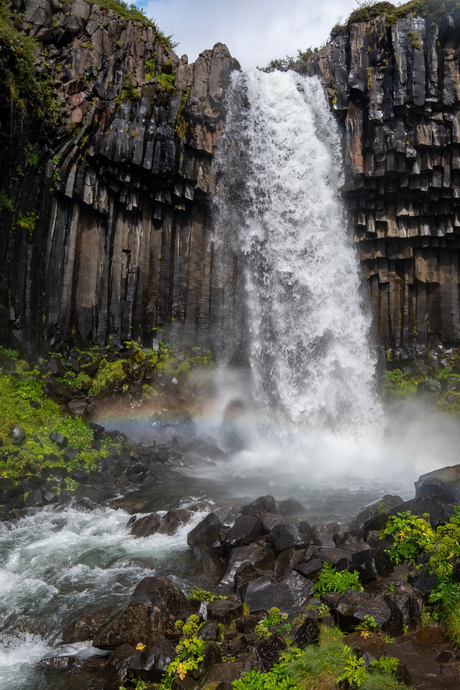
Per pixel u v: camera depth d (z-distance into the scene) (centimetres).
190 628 569
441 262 2111
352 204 2103
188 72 2009
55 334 1669
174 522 962
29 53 1561
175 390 1855
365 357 2131
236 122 2108
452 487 920
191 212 2103
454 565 604
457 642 508
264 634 555
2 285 1471
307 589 646
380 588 618
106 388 1691
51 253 1664
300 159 2116
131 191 1911
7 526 972
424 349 2098
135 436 1642
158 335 2009
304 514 1034
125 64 1848
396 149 1928
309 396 2091
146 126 1866
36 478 1155
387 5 1997
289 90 2123
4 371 1439
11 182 1490
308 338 2112
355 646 496
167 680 492
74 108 1692
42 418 1380
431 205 2041
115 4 1934
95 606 686
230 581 726
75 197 1716
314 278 2114
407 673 446
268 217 2150
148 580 645
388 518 829
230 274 2156
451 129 1927
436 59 1902
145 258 1992
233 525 863
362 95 2000
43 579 764
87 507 1084
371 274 2156
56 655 584
